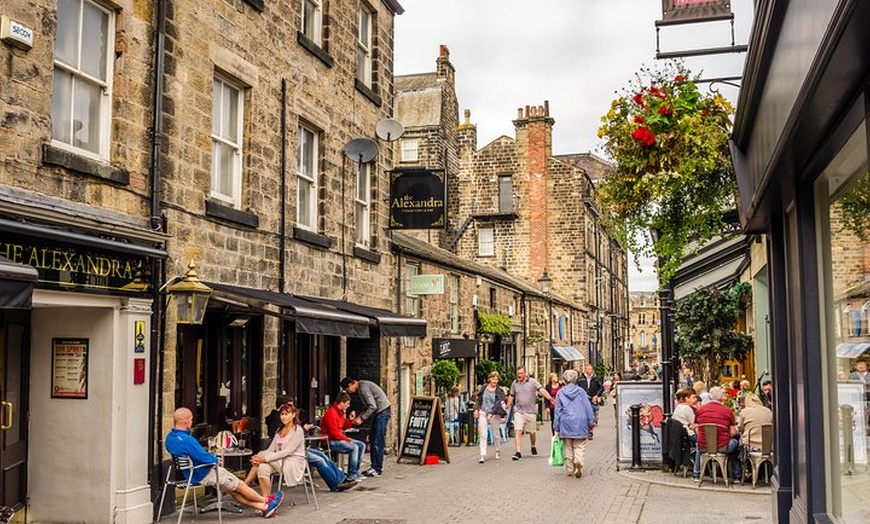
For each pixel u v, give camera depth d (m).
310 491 12.98
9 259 7.95
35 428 9.98
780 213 8.31
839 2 3.12
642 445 15.43
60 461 9.88
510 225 45.59
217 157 12.64
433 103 40.72
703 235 11.03
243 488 10.58
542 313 35.88
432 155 39.94
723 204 10.77
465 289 25.28
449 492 12.95
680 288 22.09
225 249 12.30
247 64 13.09
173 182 11.05
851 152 5.26
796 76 4.55
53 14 9.00
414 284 20.14
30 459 9.96
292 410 11.53
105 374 9.83
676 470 14.45
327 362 17.02
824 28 3.55
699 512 11.02
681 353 20.72
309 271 15.11
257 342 13.44
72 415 9.88
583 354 44.53
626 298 70.44
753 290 19.14
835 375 6.31
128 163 10.19
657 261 14.12
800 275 6.74
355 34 17.64
